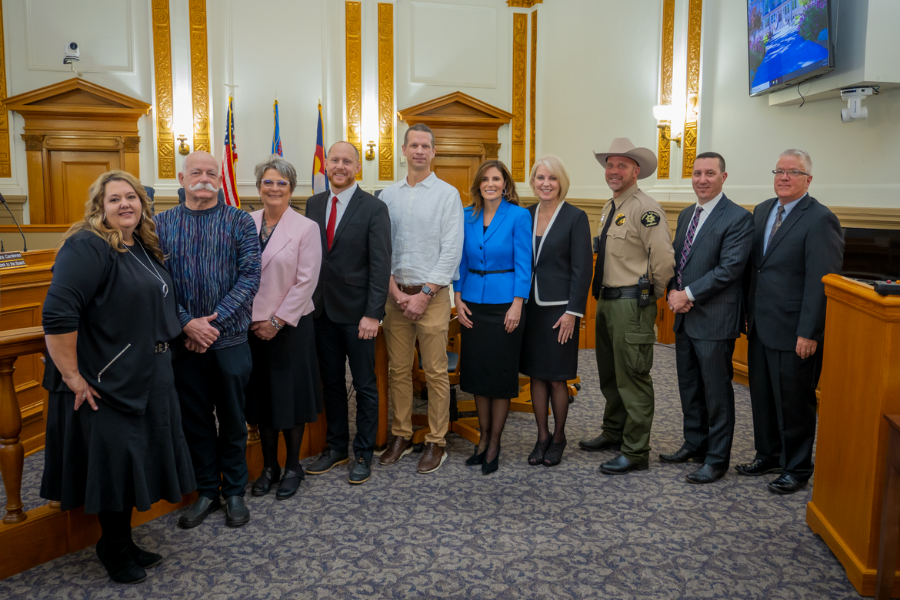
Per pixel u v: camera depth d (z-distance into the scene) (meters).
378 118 8.20
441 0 8.36
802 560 2.12
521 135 8.73
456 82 8.48
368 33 8.03
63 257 1.81
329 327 2.78
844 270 3.37
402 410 2.96
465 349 2.84
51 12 7.29
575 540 2.25
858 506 1.98
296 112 7.94
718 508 2.49
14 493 2.04
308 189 8.04
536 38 8.48
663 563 2.11
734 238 2.65
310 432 3.04
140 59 7.57
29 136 7.36
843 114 3.79
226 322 2.28
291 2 7.83
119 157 7.68
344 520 2.39
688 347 2.87
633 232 2.73
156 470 1.98
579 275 2.77
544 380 2.86
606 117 7.04
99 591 1.94
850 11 3.72
